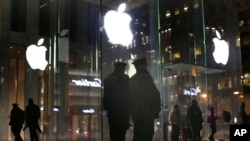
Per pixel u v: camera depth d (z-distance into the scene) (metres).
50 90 20.70
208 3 37.00
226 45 25.86
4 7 19.05
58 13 21.94
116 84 7.18
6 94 18.62
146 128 7.29
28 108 13.27
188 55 35.38
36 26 20.45
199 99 28.59
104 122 15.34
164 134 16.23
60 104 21.16
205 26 35.84
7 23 19.05
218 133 19.67
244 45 67.44
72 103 22.22
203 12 36.66
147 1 24.59
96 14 23.11
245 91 64.44
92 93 23.02
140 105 7.25
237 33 36.81
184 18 36.88
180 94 31.53
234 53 36.88
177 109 14.73
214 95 33.12
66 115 21.44
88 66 23.17
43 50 20.53
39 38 20.52
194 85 29.39
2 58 18.59
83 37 23.53
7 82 18.69
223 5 36.94
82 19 23.38
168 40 35.41
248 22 67.81
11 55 19.45
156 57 24.55
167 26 34.62
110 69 20.41
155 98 7.30
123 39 19.31
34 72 19.98
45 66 20.55
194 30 36.22
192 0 37.12
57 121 20.80
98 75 23.12
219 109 33.31
